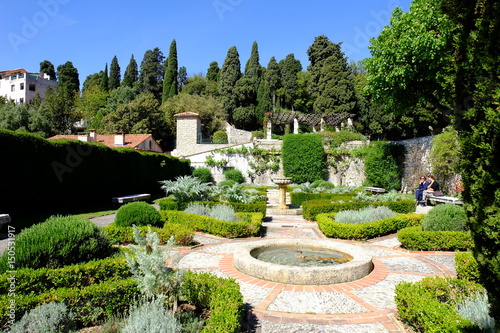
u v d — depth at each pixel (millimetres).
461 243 6965
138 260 3354
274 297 4340
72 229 4520
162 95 54438
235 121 48219
